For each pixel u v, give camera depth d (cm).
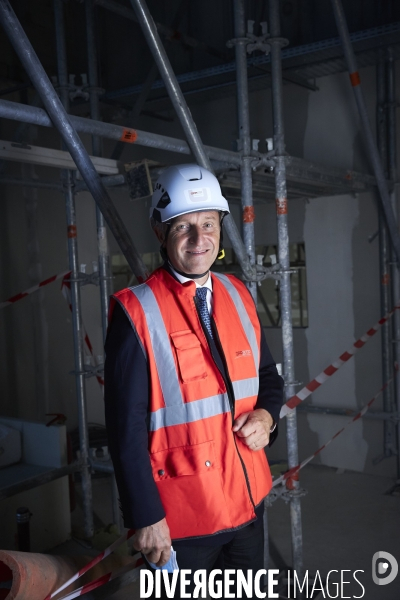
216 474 136
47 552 298
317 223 420
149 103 423
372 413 389
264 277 235
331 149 403
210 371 139
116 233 174
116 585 193
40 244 429
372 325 399
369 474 402
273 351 446
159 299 138
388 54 353
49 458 300
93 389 471
